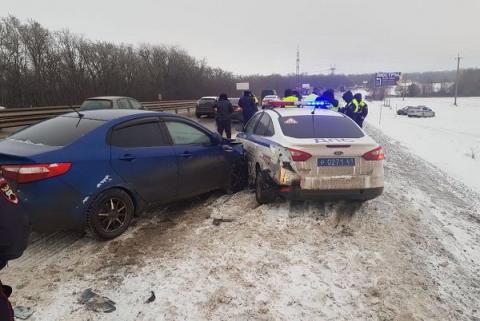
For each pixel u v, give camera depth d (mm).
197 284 3479
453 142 20750
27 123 15578
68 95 38312
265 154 5535
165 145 5027
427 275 3814
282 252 4125
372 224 5035
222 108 12016
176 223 4922
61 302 3197
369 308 3205
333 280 3607
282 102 11750
